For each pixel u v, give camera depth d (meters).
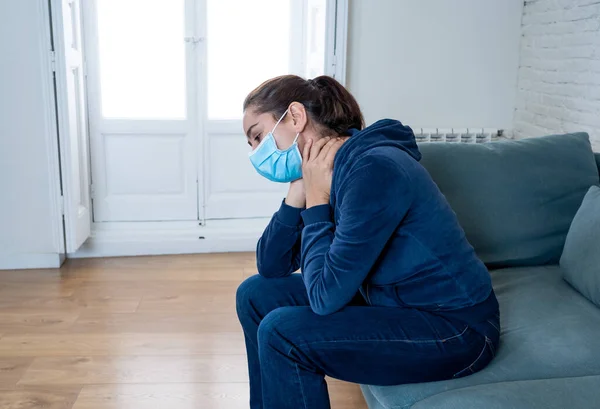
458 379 1.45
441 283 1.42
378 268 1.44
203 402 2.17
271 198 4.03
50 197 3.40
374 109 3.79
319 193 1.49
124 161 3.86
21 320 2.80
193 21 3.78
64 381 2.28
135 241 3.73
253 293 1.71
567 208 2.19
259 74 3.95
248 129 1.58
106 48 3.76
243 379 2.33
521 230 2.15
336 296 1.36
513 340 1.65
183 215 3.97
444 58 3.78
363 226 1.33
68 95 3.32
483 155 2.19
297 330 1.38
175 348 2.55
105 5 3.72
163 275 3.40
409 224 1.39
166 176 3.92
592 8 3.03
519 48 3.81
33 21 3.22
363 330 1.38
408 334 1.39
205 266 3.56
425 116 3.84
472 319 1.43
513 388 1.36
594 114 3.04
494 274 2.11
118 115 3.84
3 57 3.25
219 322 2.81
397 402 1.40
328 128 1.54
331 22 3.55
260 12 3.88
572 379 1.42
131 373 2.35
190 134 3.89
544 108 3.53
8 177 3.37
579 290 1.93
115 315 2.87
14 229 3.42
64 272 3.42
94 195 3.85
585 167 2.24
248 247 3.85
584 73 3.12
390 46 3.72
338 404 2.17
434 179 2.14
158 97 3.87
